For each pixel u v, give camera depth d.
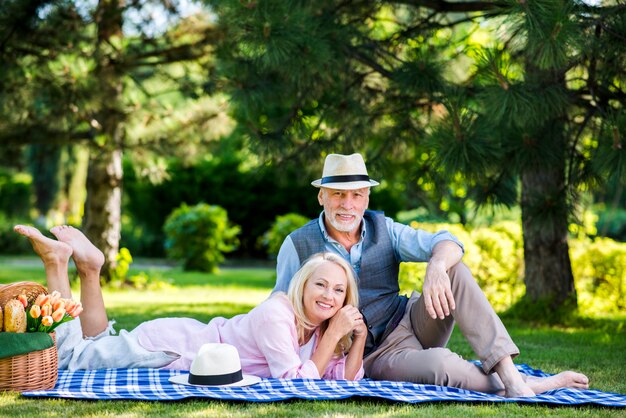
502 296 9.23
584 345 6.03
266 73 6.70
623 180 5.01
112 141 10.16
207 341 3.95
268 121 7.30
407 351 3.88
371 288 4.04
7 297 3.65
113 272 11.08
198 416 3.04
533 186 7.49
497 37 5.26
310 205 19.55
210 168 19.75
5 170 25.81
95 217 10.98
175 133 10.73
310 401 3.33
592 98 5.89
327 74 6.47
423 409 3.24
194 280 13.63
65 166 24.31
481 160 5.36
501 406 3.34
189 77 10.63
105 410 3.12
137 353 3.98
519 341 6.20
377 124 7.90
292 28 5.59
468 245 9.11
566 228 7.54
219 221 16.19
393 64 7.07
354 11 6.86
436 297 3.57
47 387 3.53
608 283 9.59
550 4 4.57
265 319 3.75
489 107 5.14
